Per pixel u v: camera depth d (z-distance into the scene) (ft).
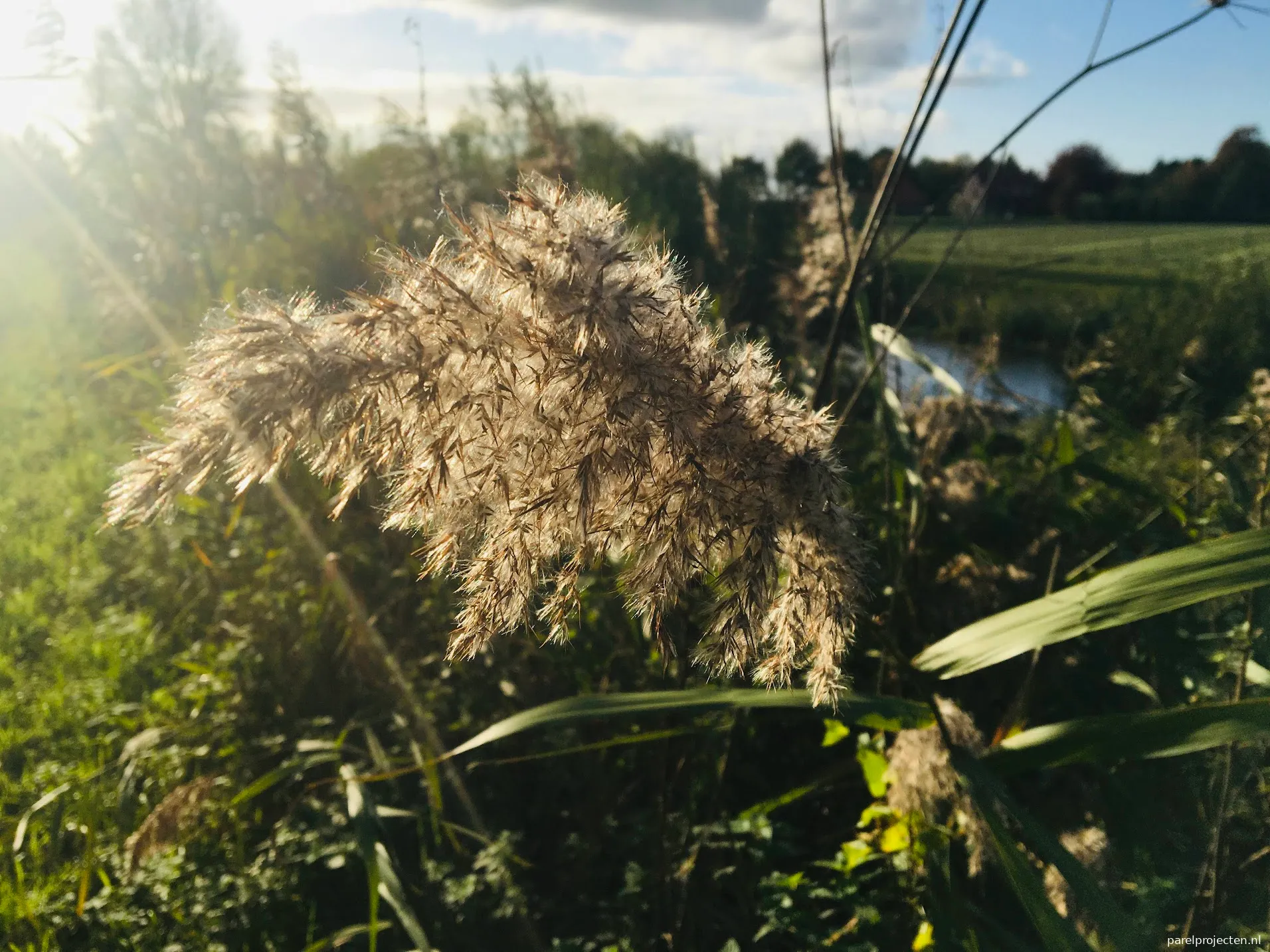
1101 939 7.54
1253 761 8.52
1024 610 5.77
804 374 14.79
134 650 16.01
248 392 4.07
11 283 36.09
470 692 12.71
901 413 11.71
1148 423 23.02
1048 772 10.28
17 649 17.15
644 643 11.52
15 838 11.48
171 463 4.04
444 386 4.50
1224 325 29.99
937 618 11.95
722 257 20.94
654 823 10.61
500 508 4.67
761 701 6.41
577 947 9.75
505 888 10.52
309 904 10.76
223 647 15.21
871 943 8.75
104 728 14.43
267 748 12.92
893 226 12.65
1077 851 8.38
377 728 13.10
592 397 4.51
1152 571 5.36
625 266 4.51
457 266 4.66
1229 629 10.70
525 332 4.40
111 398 27.09
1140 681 10.39
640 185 28.96
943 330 18.85
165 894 10.69
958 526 13.52
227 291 19.58
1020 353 31.17
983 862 8.54
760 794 11.31
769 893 9.53
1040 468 15.97
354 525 15.12
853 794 11.59
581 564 4.89
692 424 4.69
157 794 12.84
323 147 29.35
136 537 19.11
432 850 11.68
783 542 5.01
